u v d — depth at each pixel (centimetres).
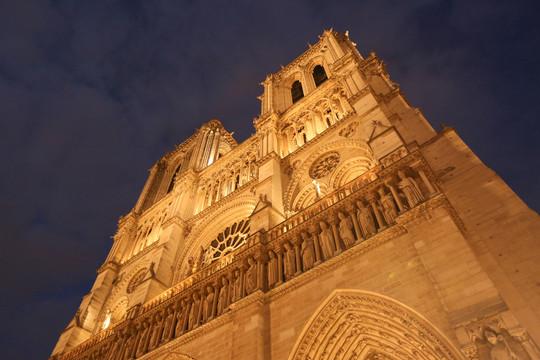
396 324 1669
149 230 4897
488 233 1825
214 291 2644
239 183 4206
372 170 2344
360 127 3095
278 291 2175
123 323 3072
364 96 3130
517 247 1705
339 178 2970
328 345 1861
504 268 1673
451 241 1611
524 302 1537
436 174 2255
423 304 1571
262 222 2789
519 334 1229
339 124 3300
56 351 3628
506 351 1222
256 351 1911
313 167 3247
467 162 2212
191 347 2405
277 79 5166
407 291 1655
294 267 2248
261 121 4216
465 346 1299
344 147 3120
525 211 1806
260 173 3447
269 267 2362
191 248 3906
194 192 4741
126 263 4478
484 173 2091
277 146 3856
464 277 1469
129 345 2886
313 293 2000
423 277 1647
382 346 1786
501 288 1619
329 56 4628
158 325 2827
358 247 1970
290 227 2558
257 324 2034
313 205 2514
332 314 1880
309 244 2266
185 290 2820
